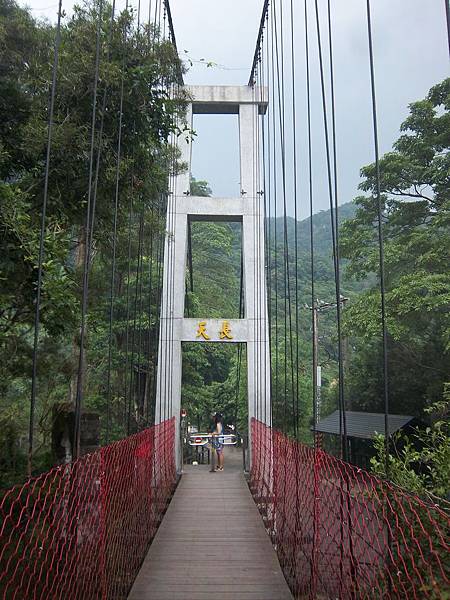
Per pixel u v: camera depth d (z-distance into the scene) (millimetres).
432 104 8672
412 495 1729
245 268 8500
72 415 4285
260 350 7824
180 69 4859
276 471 4277
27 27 4129
